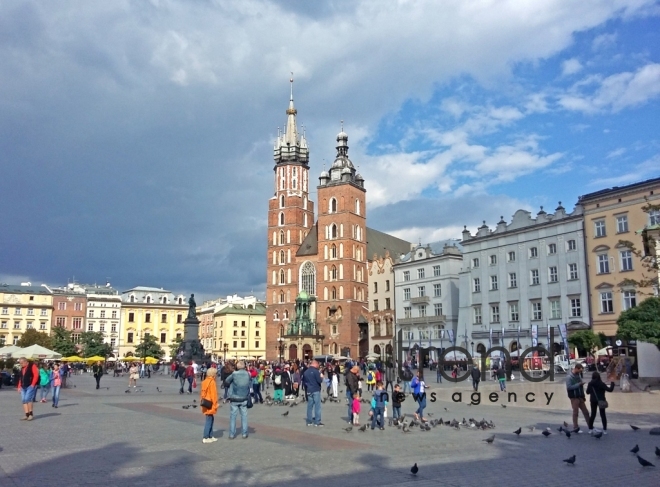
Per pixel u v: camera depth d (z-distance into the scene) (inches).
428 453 795.4
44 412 1327.5
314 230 6653.5
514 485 606.9
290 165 6796.3
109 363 5236.2
